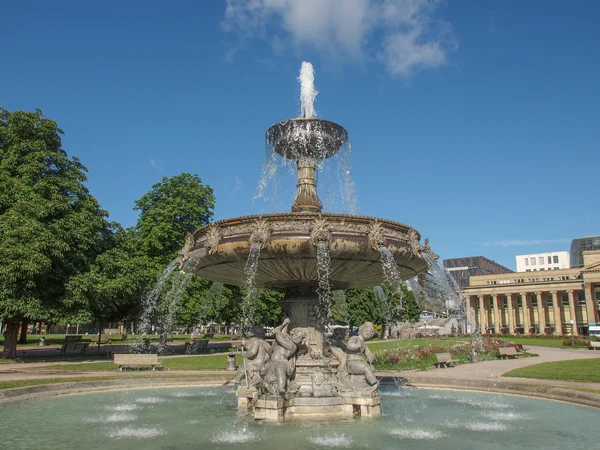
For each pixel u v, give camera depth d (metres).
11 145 26.05
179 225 34.81
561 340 57.12
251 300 25.50
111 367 20.66
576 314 100.50
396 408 10.29
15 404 10.68
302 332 9.55
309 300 10.30
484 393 13.20
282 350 9.29
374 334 9.83
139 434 7.50
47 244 22.06
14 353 24.84
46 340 53.59
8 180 24.53
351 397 9.13
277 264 8.99
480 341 30.67
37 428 8.00
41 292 22.58
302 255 8.62
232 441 7.01
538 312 97.88
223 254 8.91
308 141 10.60
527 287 98.12
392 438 7.29
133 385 14.24
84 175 27.39
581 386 13.15
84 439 7.16
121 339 58.06
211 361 24.92
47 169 25.72
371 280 10.48
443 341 42.84
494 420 8.86
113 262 25.61
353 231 8.61
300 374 9.50
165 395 12.59
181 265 9.97
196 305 31.89
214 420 8.73
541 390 12.24
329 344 10.36
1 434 7.52
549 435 7.57
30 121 26.27
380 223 8.85
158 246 33.47
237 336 61.66
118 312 32.66
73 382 13.30
